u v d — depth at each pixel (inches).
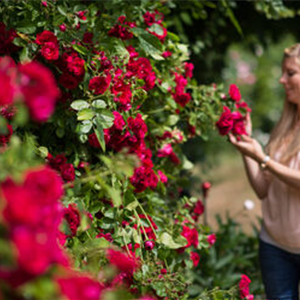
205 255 138.7
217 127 107.3
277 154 108.0
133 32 88.0
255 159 103.1
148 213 89.1
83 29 86.7
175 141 108.6
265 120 376.5
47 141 89.7
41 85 41.9
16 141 52.6
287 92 106.6
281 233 102.6
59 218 44.4
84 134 81.7
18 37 78.9
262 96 394.3
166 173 113.7
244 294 84.9
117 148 82.4
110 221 80.8
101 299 46.3
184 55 108.6
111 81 81.5
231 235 148.8
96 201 78.8
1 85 40.9
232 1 148.6
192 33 156.7
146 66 88.0
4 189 38.8
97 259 61.5
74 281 38.2
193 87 110.3
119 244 80.6
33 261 34.9
